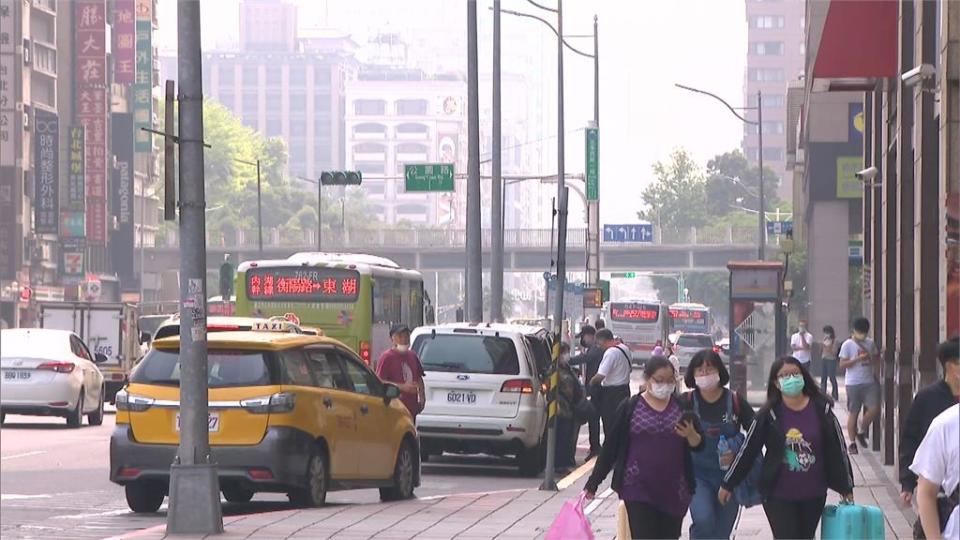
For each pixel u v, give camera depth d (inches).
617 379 3238.2
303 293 4407.0
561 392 2987.2
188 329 1782.7
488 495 2383.1
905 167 2790.4
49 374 4023.1
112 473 2069.4
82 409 4151.1
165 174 1786.4
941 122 2210.9
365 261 4552.2
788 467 1283.2
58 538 1795.0
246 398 2021.4
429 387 2906.0
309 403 2065.7
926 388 1391.5
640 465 1300.4
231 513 2154.3
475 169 4333.2
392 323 4680.1
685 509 1314.0
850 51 2790.4
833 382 5413.4
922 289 2448.3
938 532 917.8
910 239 2800.2
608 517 2039.9
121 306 5428.2
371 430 2226.9
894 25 2758.4
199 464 1769.2
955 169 2122.3
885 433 3048.7
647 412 1305.4
